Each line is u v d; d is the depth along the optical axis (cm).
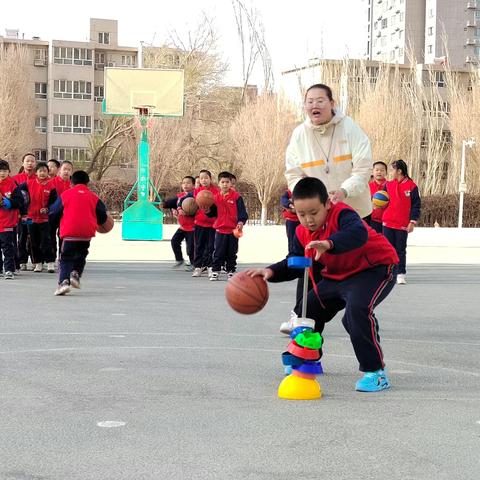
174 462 463
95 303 1224
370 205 816
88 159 6719
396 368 757
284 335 935
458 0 11750
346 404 607
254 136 5625
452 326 1051
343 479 437
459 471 452
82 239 1312
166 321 1041
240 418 561
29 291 1374
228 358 787
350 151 805
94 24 8894
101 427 535
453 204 5575
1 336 907
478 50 11850
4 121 6594
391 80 6975
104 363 755
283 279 662
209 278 1689
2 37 8481
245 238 3341
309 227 639
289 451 486
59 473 444
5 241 1579
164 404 600
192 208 1839
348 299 659
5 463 460
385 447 496
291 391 623
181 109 3181
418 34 12150
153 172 6100
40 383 668
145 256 2298
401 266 1636
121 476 439
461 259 2419
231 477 439
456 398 631
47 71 8631
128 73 3172
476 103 6272
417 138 6412
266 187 5588
